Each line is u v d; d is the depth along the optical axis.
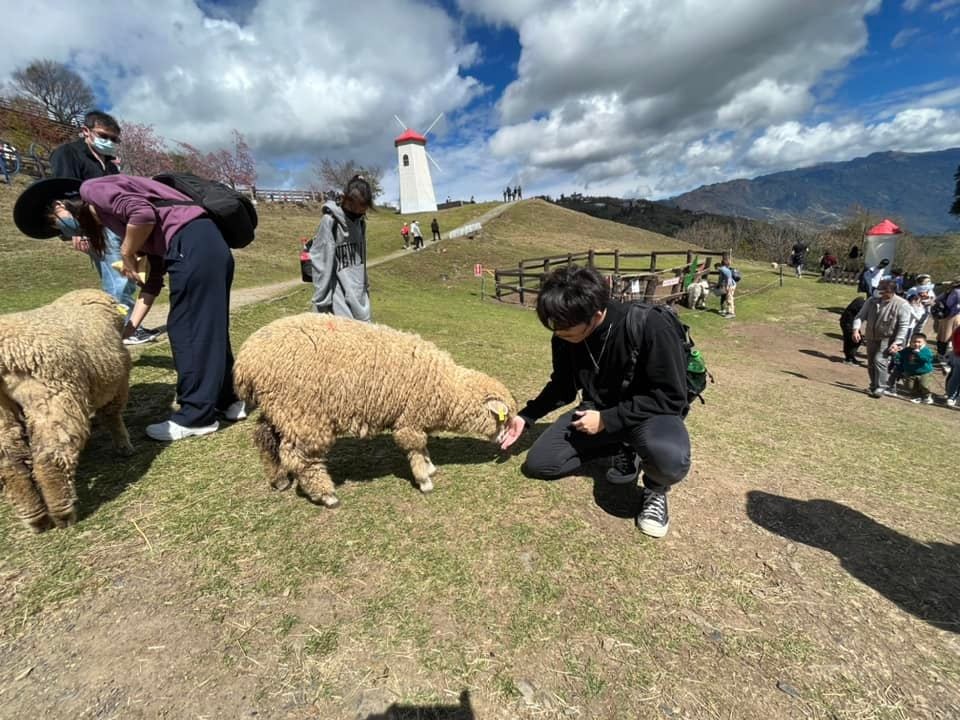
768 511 3.16
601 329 2.65
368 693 1.78
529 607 2.21
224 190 3.38
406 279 18.94
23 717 1.62
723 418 5.23
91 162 4.57
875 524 3.13
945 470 4.47
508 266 24.81
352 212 3.96
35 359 2.28
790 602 2.36
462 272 22.42
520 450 3.73
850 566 2.66
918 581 2.57
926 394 8.59
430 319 9.42
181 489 2.87
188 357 3.35
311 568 2.34
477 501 2.98
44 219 3.38
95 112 4.45
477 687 1.83
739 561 2.62
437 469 3.33
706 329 15.12
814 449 4.54
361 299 4.15
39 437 2.32
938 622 2.29
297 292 9.77
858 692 1.91
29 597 2.06
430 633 2.04
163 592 2.15
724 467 3.77
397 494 2.99
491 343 7.58
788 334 14.89
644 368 2.64
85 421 2.53
